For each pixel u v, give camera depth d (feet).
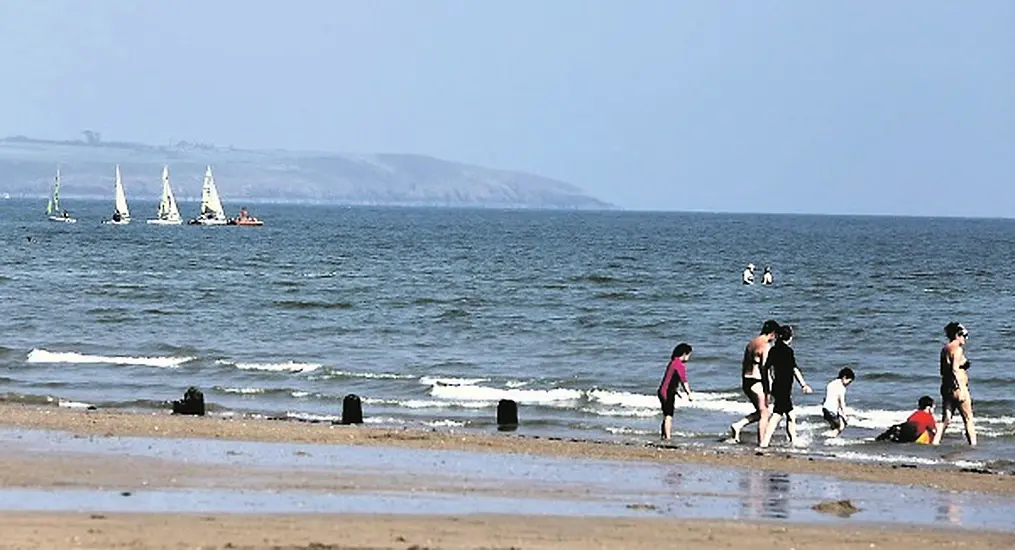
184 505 144.36
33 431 202.69
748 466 192.85
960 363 229.45
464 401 276.00
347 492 157.17
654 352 381.19
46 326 418.92
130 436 199.93
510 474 176.35
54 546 118.62
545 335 426.10
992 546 136.56
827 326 477.36
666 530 138.41
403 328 440.86
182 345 376.89
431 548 124.67
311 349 377.30
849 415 262.67
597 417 257.75
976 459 214.28
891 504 163.53
